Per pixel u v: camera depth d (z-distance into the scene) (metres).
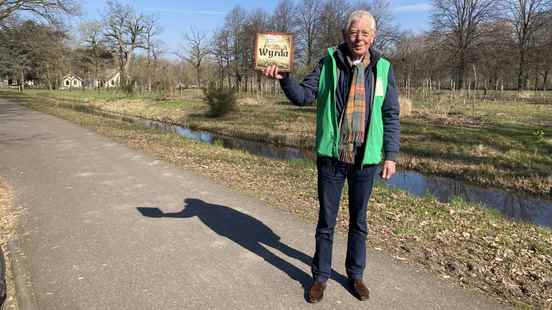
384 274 3.53
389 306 3.06
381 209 5.43
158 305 3.09
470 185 9.15
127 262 3.80
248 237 4.41
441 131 14.42
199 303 3.12
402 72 38.72
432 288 3.31
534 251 4.07
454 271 3.61
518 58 45.38
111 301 3.15
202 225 4.77
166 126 19.95
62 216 5.10
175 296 3.22
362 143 2.86
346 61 2.80
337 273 3.58
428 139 13.20
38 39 23.56
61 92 52.03
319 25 48.94
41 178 7.12
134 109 27.84
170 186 6.56
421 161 10.77
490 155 11.05
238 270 3.65
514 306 3.06
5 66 24.38
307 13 50.41
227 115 21.78
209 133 17.62
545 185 8.62
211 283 3.42
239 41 49.72
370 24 2.69
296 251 4.06
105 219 4.98
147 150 10.13
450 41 48.09
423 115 18.70
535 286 3.35
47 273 3.59
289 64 2.76
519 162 10.24
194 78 50.53
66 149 10.20
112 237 4.40
